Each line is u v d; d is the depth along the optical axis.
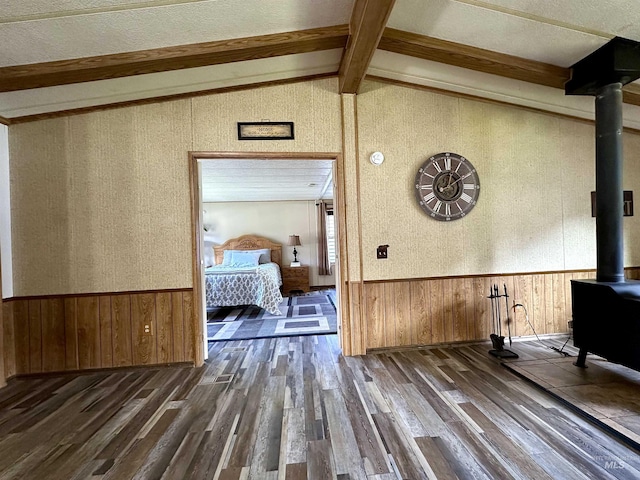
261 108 2.89
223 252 6.93
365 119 3.03
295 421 1.91
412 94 3.08
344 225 2.96
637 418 1.84
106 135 2.76
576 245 3.33
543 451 1.59
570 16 2.06
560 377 2.38
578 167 3.32
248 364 2.82
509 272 3.24
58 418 2.02
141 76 2.42
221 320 4.41
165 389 2.39
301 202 7.24
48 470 1.56
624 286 2.28
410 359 2.84
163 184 2.81
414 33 2.33
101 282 2.76
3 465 1.60
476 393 2.20
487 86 2.92
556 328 3.31
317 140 2.94
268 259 6.77
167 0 1.79
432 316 3.13
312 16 2.10
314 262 7.25
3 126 2.65
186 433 1.83
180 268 2.83
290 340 3.46
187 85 2.66
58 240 2.73
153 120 2.80
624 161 3.43
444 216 3.12
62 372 2.72
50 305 2.73
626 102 2.86
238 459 1.60
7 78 2.18
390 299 3.07
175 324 2.82
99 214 2.76
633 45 2.29
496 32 2.26
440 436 1.73
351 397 2.18
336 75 2.94
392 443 1.68
